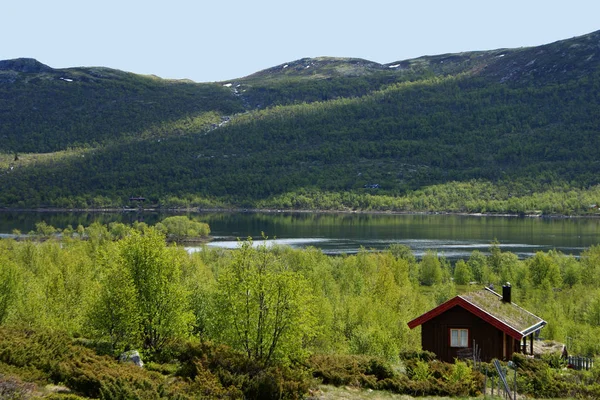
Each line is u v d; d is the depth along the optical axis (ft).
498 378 156.87
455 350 188.85
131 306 170.60
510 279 522.06
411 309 335.47
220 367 144.15
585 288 472.03
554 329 296.30
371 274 469.57
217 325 159.63
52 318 212.84
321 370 160.56
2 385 120.06
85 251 481.87
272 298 151.33
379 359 169.17
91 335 186.19
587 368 191.62
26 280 268.82
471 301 190.49
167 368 155.12
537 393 155.12
